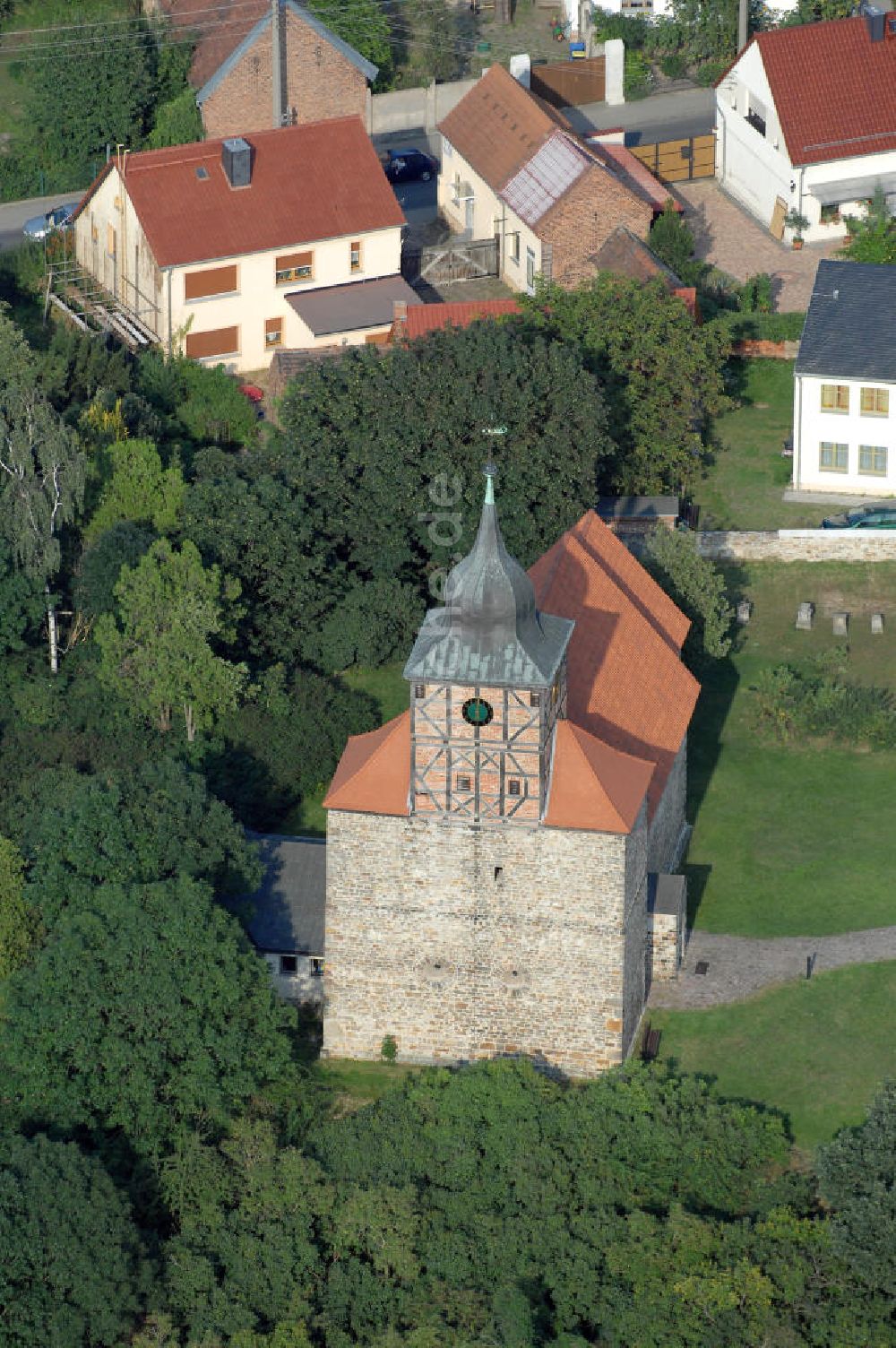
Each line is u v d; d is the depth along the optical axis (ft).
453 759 554.05
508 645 542.16
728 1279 526.57
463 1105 565.53
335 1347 531.91
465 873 565.94
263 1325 539.70
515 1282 537.65
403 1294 540.11
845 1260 530.27
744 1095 579.48
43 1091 565.94
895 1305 527.40
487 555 538.47
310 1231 550.77
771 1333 520.42
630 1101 562.66
